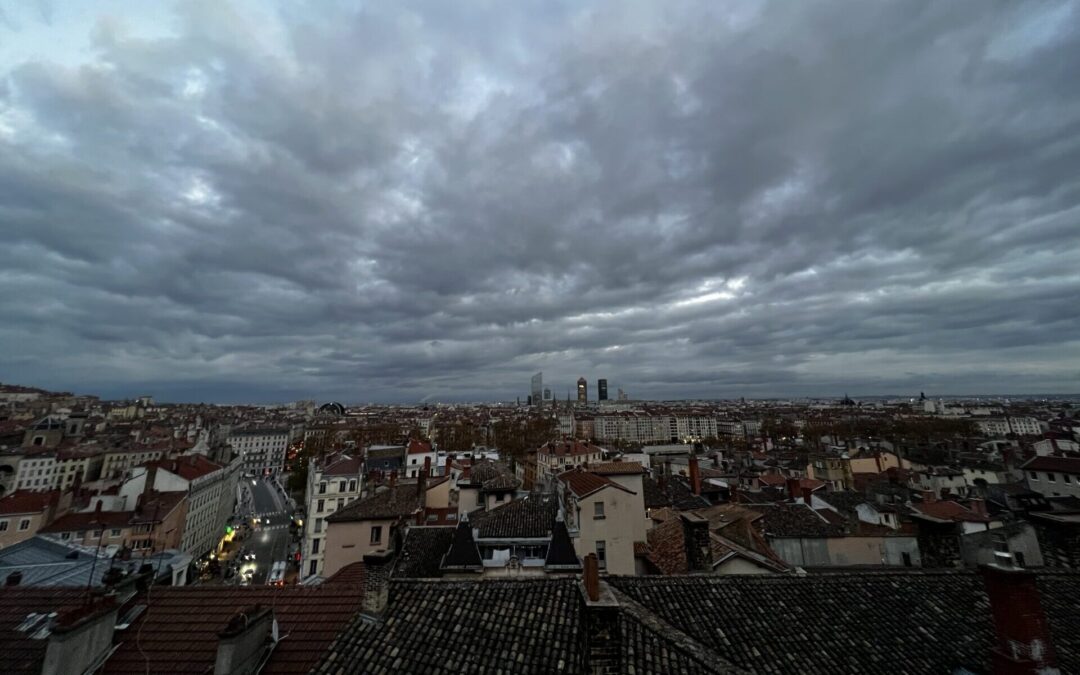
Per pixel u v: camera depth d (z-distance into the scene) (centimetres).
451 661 1107
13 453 10069
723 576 1404
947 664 1082
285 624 1477
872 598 1316
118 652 1361
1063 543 1678
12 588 1611
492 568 2533
